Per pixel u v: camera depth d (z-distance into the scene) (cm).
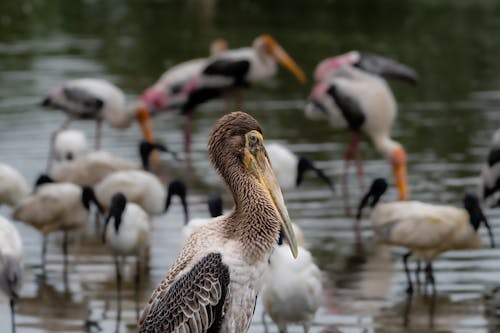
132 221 1223
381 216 1303
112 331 1103
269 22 3228
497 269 1309
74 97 1997
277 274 1038
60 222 1372
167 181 1716
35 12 3422
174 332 695
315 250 1370
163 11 3497
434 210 1272
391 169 1797
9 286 1106
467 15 3247
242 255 706
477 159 1784
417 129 1994
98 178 1609
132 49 2802
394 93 2317
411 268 1327
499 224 1484
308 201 1592
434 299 1202
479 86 2345
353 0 3594
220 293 696
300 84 2469
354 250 1375
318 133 2017
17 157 1816
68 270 1325
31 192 1573
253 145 732
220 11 3481
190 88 2133
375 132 1798
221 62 2192
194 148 1972
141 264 1338
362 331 1098
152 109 2095
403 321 1129
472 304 1184
